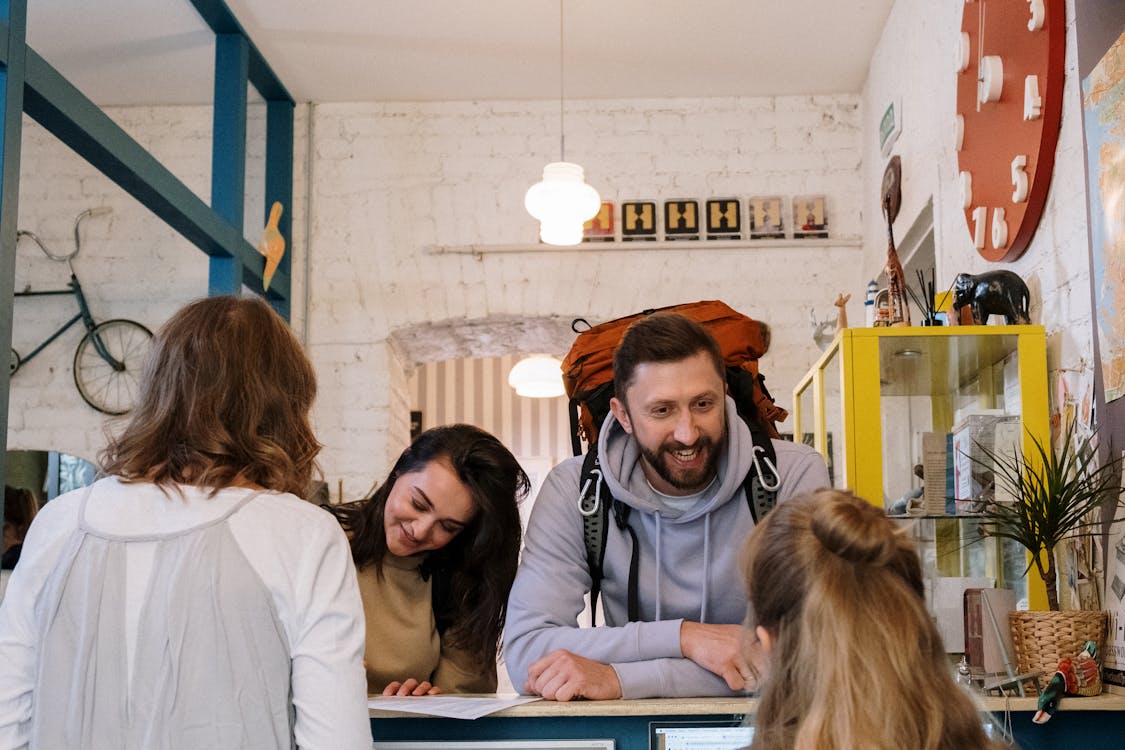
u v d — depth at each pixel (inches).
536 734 75.5
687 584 87.2
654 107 228.1
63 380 226.5
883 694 43.7
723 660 76.2
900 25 185.6
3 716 55.9
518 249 224.7
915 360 112.9
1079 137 106.1
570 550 88.0
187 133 232.8
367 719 58.4
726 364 103.3
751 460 85.4
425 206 227.6
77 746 54.4
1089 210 102.2
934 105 162.9
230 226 197.3
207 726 54.5
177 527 57.1
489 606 93.5
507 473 92.7
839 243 220.4
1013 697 80.4
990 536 103.3
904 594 45.6
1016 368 111.3
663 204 224.5
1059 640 87.0
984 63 126.7
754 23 199.6
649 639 78.4
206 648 55.2
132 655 55.3
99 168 161.6
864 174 220.1
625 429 86.4
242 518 57.7
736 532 86.7
